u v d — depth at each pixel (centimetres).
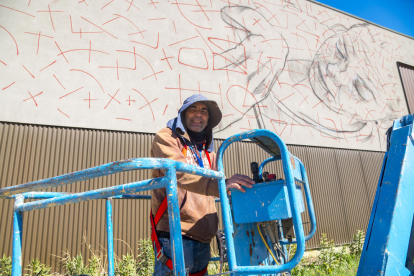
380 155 766
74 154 447
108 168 88
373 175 727
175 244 86
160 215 155
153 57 566
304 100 705
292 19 779
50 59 483
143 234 450
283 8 776
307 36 782
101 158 463
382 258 121
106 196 98
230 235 129
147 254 391
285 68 711
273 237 195
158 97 543
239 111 612
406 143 139
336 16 870
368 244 130
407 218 132
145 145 504
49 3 514
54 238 395
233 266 125
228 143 138
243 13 708
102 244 421
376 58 895
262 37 710
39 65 472
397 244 125
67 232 405
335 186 652
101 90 502
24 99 445
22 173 406
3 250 367
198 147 192
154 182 93
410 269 126
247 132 136
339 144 710
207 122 202
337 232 605
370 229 132
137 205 460
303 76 729
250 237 169
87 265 402
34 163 418
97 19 542
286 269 115
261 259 172
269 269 120
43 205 107
